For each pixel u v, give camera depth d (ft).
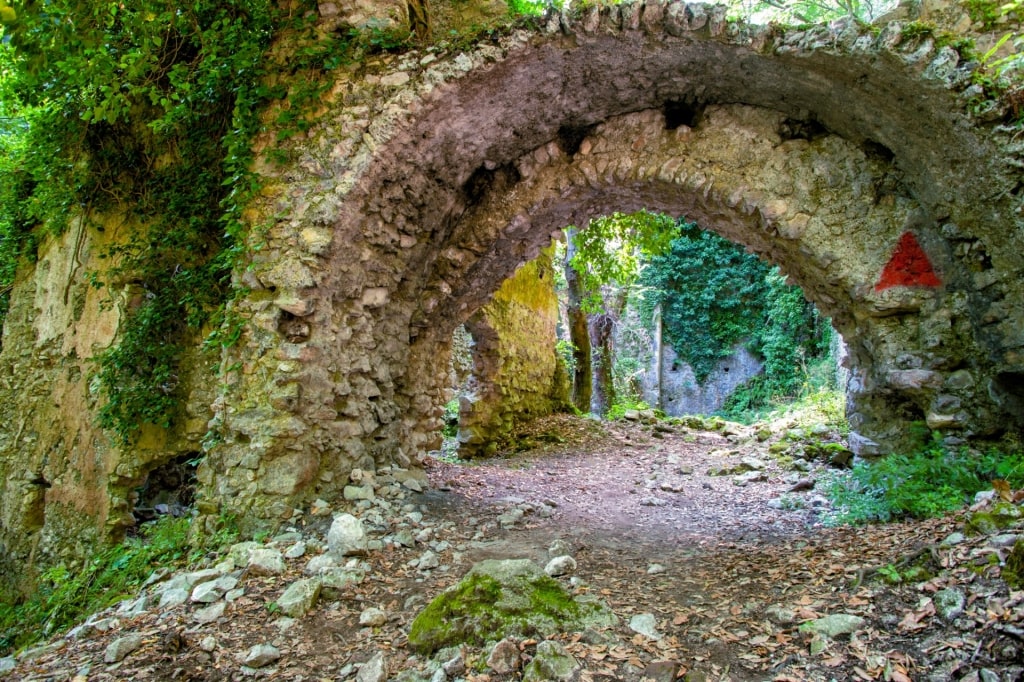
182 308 17.53
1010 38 13.10
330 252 15.14
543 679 7.68
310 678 8.39
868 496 14.97
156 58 15.38
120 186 18.71
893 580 9.14
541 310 38.45
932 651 7.51
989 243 13.73
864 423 17.19
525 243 21.57
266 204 15.35
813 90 14.98
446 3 16.53
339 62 15.35
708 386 67.15
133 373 17.54
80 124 18.67
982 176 12.96
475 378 32.09
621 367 65.67
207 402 17.26
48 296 21.80
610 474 25.54
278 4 15.96
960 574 8.55
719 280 67.15
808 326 60.29
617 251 36.40
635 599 10.33
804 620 8.90
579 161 18.39
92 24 14.08
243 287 15.31
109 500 18.15
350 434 16.39
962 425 14.60
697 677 7.77
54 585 18.70
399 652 8.90
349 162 15.06
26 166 20.49
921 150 13.99
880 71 13.30
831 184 15.99
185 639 9.58
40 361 21.53
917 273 15.20
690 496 20.58
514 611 9.01
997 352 13.99
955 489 13.16
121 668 8.91
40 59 13.99
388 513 14.61
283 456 14.52
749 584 10.71
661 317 68.28
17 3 12.45
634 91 16.88
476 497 17.87
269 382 14.76
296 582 10.91
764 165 16.57
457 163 17.57
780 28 14.20
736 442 33.42
